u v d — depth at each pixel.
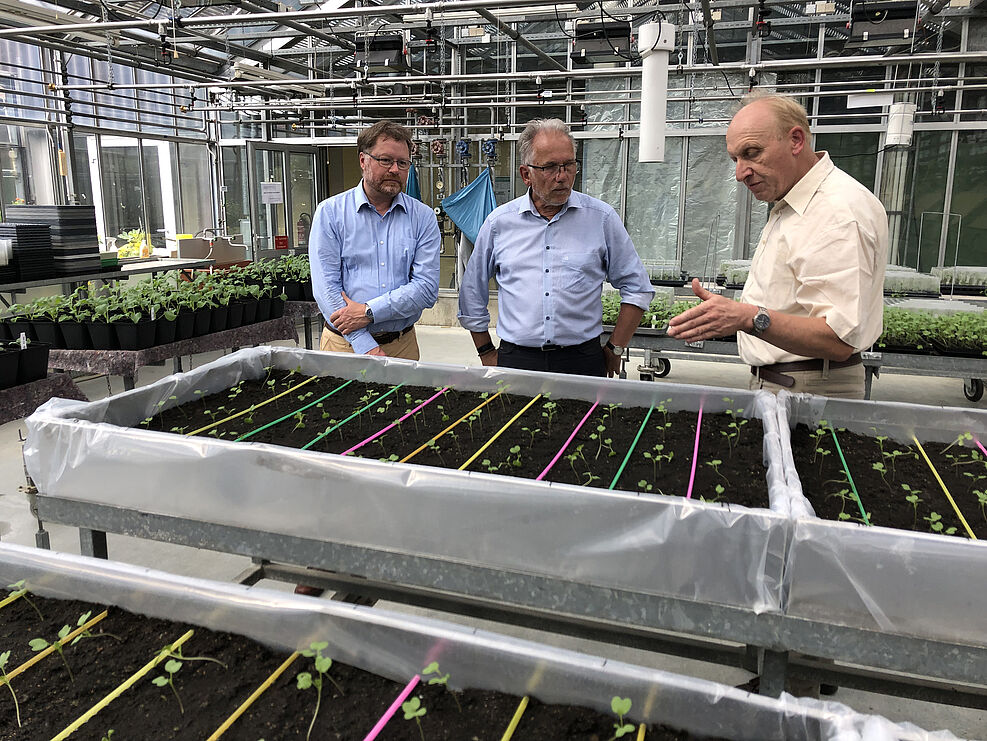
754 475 1.83
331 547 1.60
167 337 4.74
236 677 1.17
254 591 1.25
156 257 8.93
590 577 1.42
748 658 1.93
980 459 1.95
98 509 1.80
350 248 3.06
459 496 1.46
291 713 1.09
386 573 1.57
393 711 1.07
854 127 8.84
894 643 1.27
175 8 5.11
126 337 4.46
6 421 3.43
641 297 3.03
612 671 1.04
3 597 1.40
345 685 1.15
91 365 4.42
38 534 2.54
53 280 6.38
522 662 1.08
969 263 8.77
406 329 3.24
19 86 7.84
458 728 1.04
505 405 2.47
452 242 9.73
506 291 2.96
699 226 9.52
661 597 1.38
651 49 3.61
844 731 0.89
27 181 7.98
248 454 1.61
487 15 5.34
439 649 1.13
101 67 8.84
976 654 1.24
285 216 11.81
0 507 3.57
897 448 2.05
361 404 2.50
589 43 6.74
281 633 1.22
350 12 4.71
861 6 6.06
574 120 9.79
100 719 1.08
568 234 2.87
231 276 6.62
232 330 5.40
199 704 1.11
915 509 1.64
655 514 1.35
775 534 1.29
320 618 1.19
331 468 1.55
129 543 3.21
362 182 3.04
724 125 9.09
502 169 10.32
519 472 1.87
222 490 1.66
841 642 1.29
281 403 2.51
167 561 3.05
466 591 1.52
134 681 1.16
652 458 1.96
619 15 7.38
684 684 1.00
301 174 12.13
